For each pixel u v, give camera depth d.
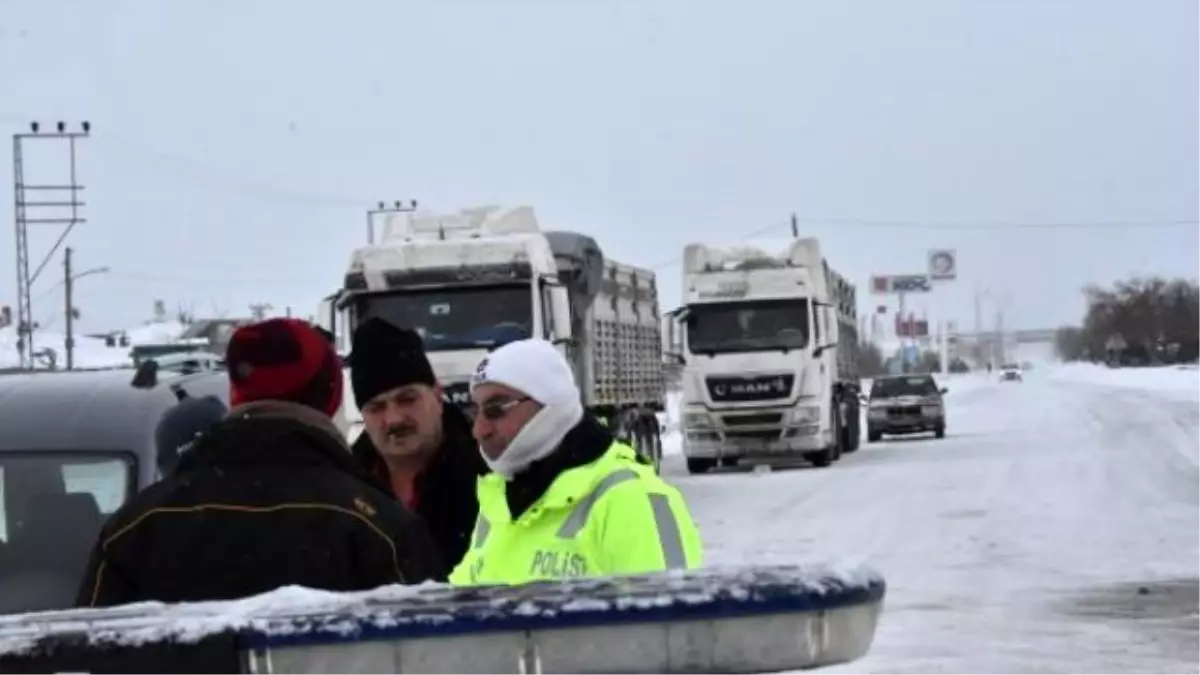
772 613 3.00
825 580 3.06
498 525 4.93
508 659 2.99
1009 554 18.09
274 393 4.38
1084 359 186.50
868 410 48.41
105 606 4.13
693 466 35.88
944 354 166.50
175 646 2.98
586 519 4.70
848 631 3.07
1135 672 11.16
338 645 2.98
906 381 49.03
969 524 21.52
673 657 3.00
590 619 2.97
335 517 4.23
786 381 34.47
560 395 4.77
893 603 14.57
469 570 5.00
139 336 102.19
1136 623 13.21
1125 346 147.12
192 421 6.94
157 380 8.00
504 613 2.97
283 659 2.99
